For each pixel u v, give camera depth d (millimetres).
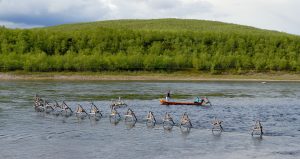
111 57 195750
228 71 196125
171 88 125562
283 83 161375
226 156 41406
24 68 176500
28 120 61875
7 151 42406
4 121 60469
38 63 178375
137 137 50156
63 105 72500
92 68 184500
